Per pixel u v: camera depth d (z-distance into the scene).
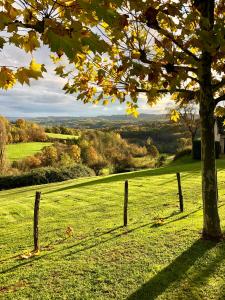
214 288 6.30
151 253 8.27
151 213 13.77
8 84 3.58
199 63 6.09
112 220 13.14
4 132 53.53
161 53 7.41
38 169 41.03
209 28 5.71
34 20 3.67
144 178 26.94
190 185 21.19
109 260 8.10
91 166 67.06
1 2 3.56
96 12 2.99
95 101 8.60
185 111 54.81
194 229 9.89
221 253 7.86
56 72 7.70
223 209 12.98
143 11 5.30
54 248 9.77
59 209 16.91
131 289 6.49
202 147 8.71
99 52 3.06
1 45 3.19
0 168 52.41
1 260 9.11
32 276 7.59
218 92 10.16
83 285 6.85
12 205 19.47
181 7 5.29
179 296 6.10
